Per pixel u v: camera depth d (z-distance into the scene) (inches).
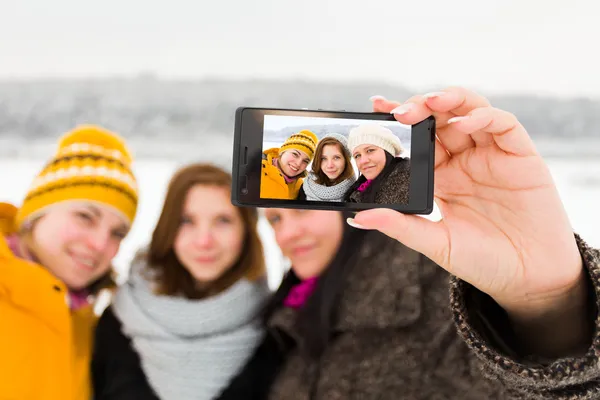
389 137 25.5
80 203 43.8
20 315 39.4
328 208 25.9
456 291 24.5
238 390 41.6
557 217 21.8
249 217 44.8
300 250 41.2
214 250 43.4
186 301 43.5
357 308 37.1
